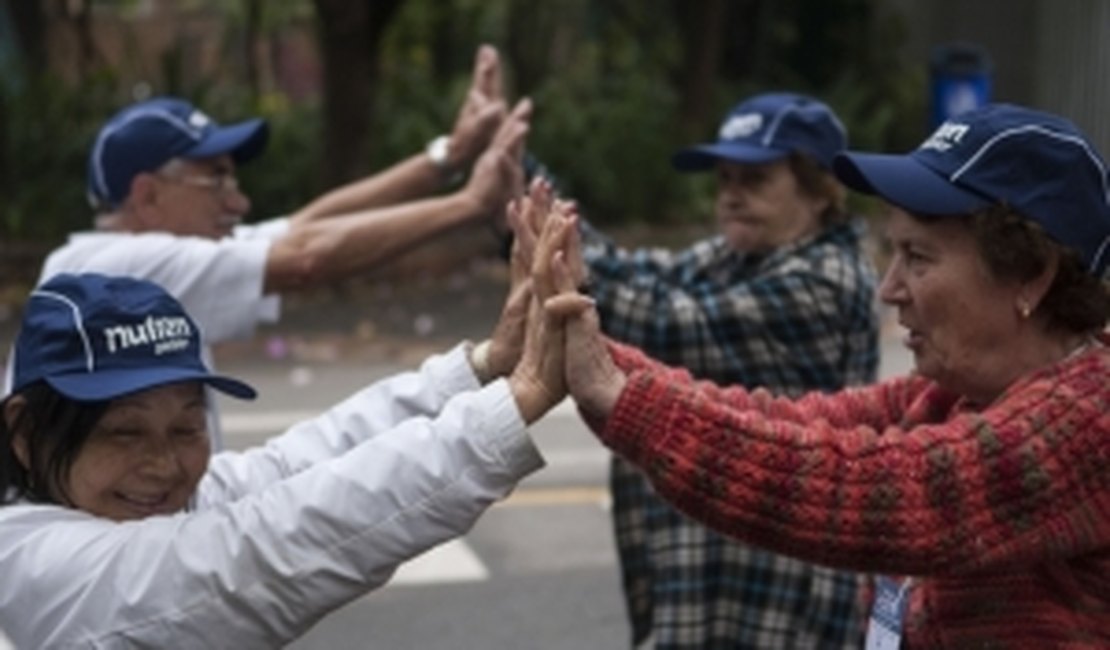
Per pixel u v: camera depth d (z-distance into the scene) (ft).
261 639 11.47
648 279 19.89
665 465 11.18
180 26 134.72
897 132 104.94
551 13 100.58
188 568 11.34
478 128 22.09
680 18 92.73
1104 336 11.83
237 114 83.66
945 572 11.04
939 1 108.58
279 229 21.88
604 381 11.51
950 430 11.14
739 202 20.72
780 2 108.88
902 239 11.82
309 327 60.80
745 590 19.31
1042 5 103.09
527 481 40.52
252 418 45.85
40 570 11.56
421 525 11.39
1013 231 11.28
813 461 11.03
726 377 19.43
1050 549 11.01
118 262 18.61
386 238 19.40
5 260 69.21
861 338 19.93
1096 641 11.40
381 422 13.93
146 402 12.05
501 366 13.85
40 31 88.58
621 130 86.89
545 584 33.12
